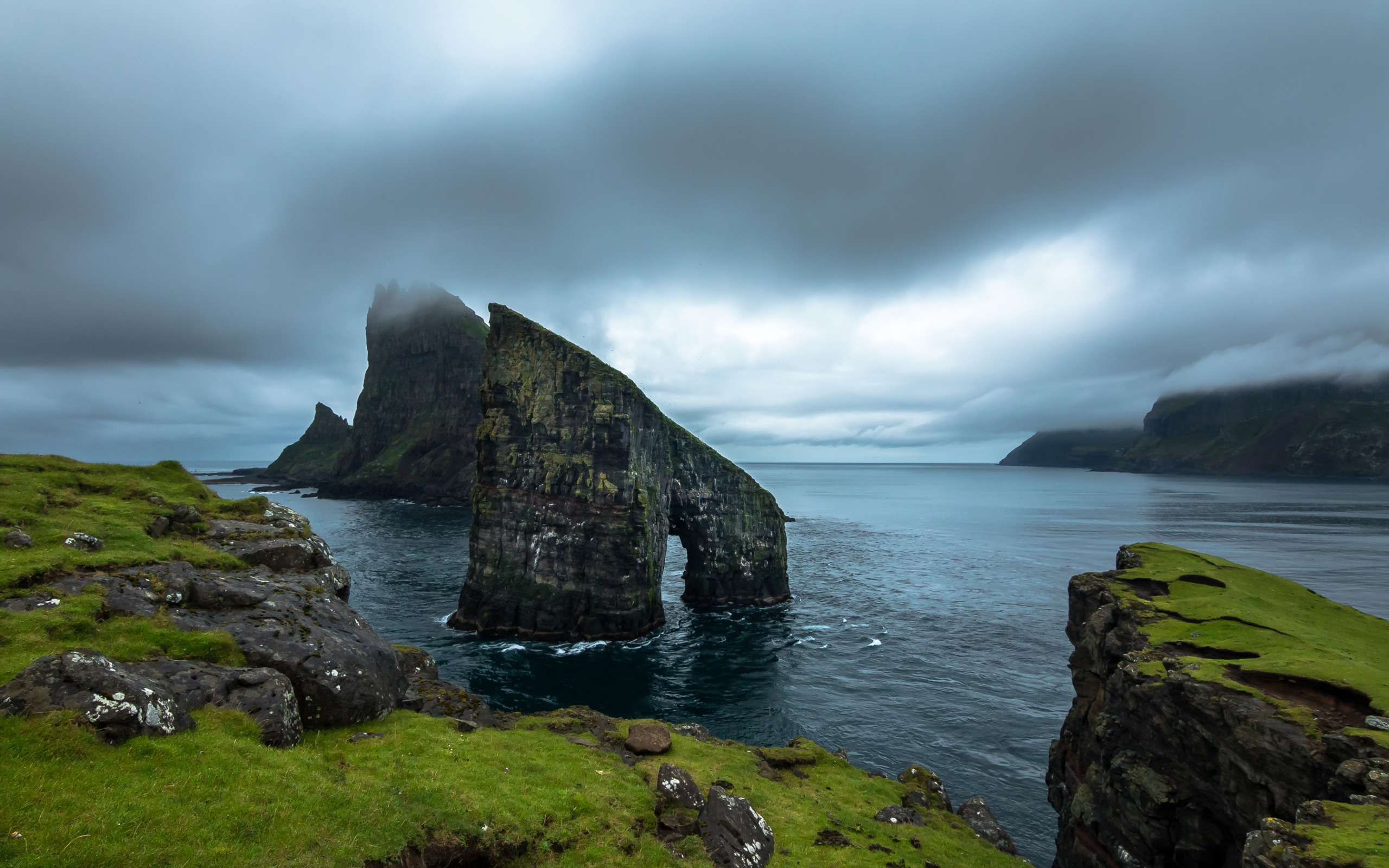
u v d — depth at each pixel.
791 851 20.92
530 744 23.78
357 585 95.94
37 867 9.58
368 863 13.73
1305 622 27.84
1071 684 59.94
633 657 68.94
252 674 17.81
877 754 45.75
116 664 14.79
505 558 81.38
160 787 12.48
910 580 110.69
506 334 91.00
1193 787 22.47
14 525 21.75
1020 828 36.84
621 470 79.56
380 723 21.23
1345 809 15.85
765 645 73.44
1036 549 143.38
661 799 21.47
